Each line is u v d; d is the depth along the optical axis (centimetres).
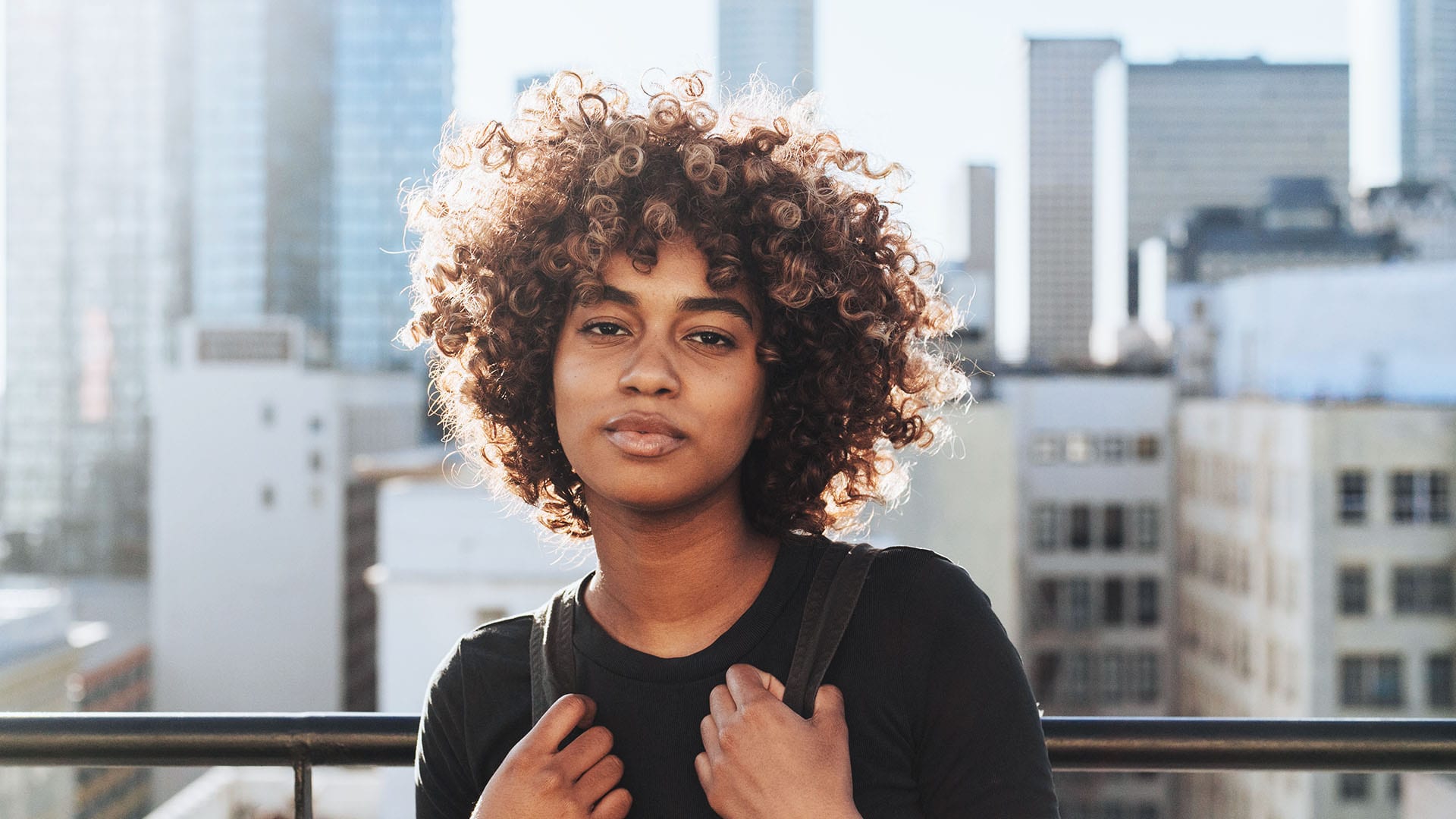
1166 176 17075
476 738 117
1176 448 3269
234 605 4881
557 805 103
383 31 9556
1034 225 19488
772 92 123
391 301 9600
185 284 8706
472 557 1511
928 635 105
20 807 2880
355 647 5175
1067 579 3294
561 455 125
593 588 117
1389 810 2136
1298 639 2366
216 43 8825
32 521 7950
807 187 113
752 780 99
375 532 5481
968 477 2323
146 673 4806
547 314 114
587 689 111
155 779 4006
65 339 8162
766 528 119
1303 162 17025
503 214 121
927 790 104
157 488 4884
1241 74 16950
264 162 8862
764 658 107
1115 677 3284
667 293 104
